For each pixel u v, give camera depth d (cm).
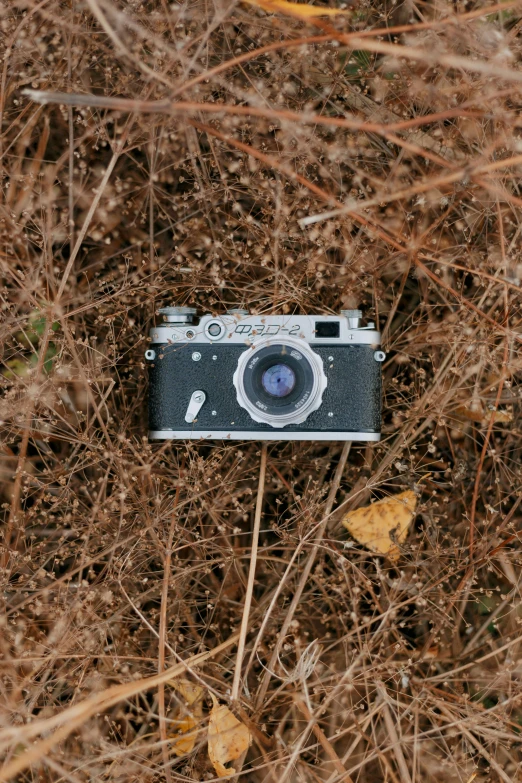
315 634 85
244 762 82
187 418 81
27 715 75
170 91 75
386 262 83
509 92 71
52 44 82
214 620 85
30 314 80
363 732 77
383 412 87
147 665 81
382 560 85
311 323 80
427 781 81
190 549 85
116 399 86
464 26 77
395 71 82
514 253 81
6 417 79
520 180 82
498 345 81
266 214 83
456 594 79
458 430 85
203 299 82
